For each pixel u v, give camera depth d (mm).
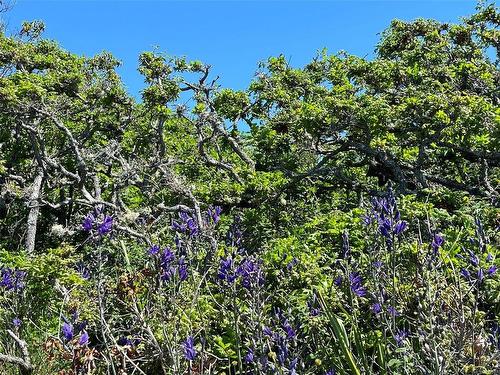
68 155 15695
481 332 3449
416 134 9531
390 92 11180
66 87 14336
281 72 12812
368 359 4133
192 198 9695
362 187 10211
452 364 3244
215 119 11945
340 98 10117
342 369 3766
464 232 6070
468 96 9266
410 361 3566
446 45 12461
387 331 4305
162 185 10898
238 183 10914
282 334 3947
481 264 4363
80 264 4867
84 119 14969
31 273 6461
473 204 8078
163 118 12094
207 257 4777
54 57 15461
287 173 10617
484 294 4328
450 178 11031
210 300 5062
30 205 12570
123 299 4555
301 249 6410
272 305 5008
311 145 10680
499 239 5719
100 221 4137
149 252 4230
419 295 3768
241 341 4543
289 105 11867
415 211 6398
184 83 12695
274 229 9281
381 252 4156
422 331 3465
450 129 9109
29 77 13203
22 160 15492
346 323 4309
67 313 4793
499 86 11414
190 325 4047
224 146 13008
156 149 13500
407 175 10406
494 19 12445
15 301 5918
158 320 4477
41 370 4891
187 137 14383
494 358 3250
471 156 9891
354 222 6602
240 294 4750
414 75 11289
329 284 4844
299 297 4797
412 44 13023
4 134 15031
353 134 10148
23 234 14805
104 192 14641
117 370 4207
